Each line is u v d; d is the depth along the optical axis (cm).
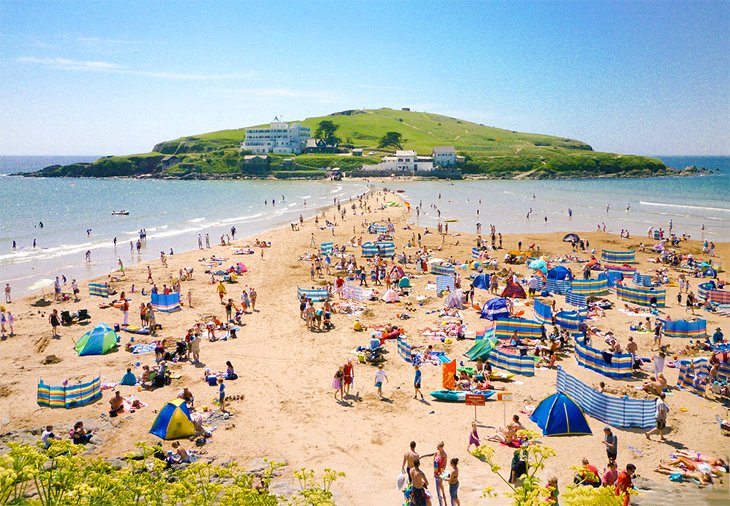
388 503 1501
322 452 1808
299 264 5144
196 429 1931
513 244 6253
